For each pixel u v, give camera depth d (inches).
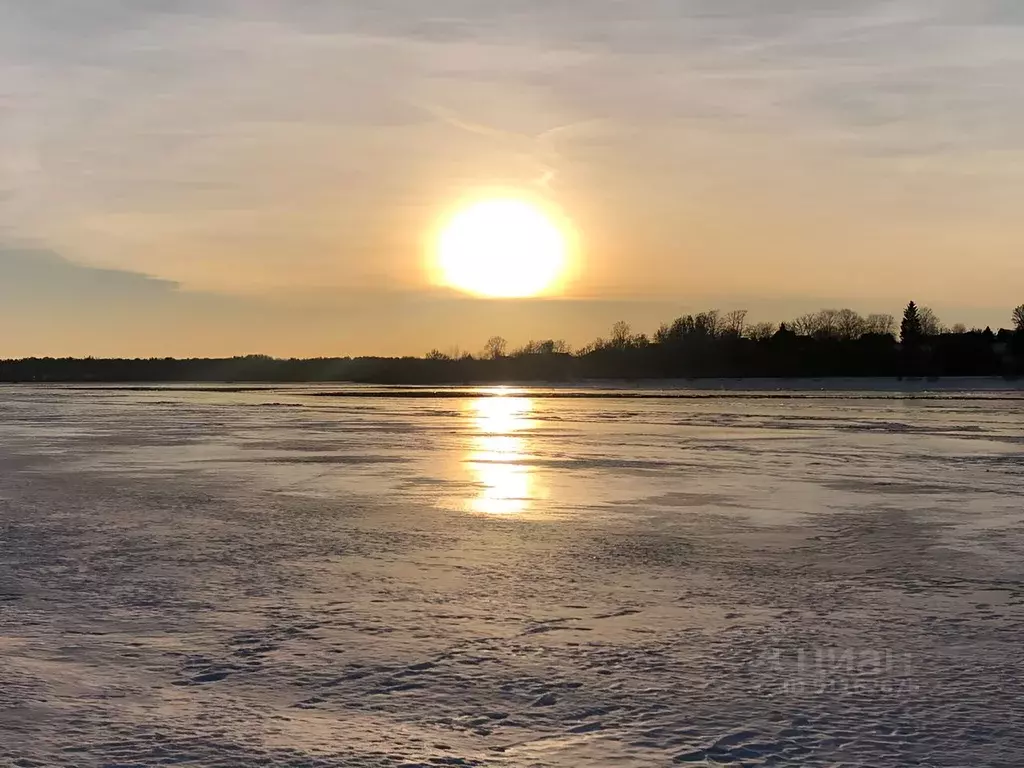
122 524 834.8
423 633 491.8
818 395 4690.0
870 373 6781.5
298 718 372.5
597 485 1126.4
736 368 7199.8
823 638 485.4
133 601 557.6
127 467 1330.0
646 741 353.4
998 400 3986.2
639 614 530.9
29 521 850.8
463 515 892.0
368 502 978.7
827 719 375.6
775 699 396.8
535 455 1519.4
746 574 636.1
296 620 515.8
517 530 808.9
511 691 405.7
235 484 1131.9
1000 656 456.4
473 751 343.0
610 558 689.0
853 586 601.9
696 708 386.6
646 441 1820.9
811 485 1125.1
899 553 711.1
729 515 895.7
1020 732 362.9
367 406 3548.2
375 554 700.7
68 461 1418.6
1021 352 6628.9
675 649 465.7
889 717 377.7
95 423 2453.2
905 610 542.0
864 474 1243.8
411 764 330.0
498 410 3193.9
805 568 656.4
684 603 556.1
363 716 375.9
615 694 402.6
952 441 1803.6
